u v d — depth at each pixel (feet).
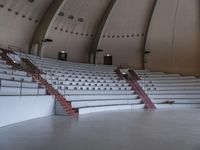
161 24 83.05
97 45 84.64
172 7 79.20
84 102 54.85
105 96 64.08
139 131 29.68
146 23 83.97
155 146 22.13
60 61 75.61
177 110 59.16
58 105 46.26
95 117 43.60
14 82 43.93
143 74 82.64
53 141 23.73
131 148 21.39
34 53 74.64
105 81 73.10
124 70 83.56
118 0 77.82
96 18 82.38
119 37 87.20
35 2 68.80
